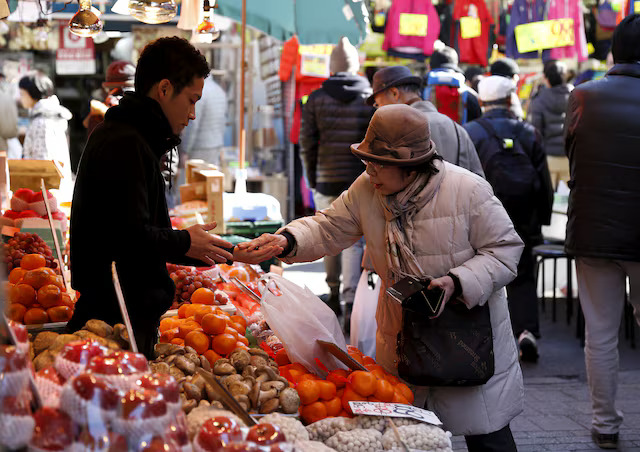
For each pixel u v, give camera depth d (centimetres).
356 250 665
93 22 404
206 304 342
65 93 916
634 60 431
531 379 571
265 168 955
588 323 439
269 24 579
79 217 247
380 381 258
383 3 865
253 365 258
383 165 273
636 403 518
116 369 156
